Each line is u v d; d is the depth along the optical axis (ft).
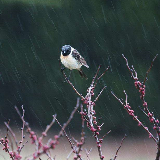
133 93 60.03
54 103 60.85
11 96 62.28
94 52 61.98
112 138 56.24
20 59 63.00
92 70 61.00
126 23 61.72
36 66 62.39
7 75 62.85
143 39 61.46
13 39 63.10
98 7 62.18
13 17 63.00
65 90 61.11
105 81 60.44
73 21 62.59
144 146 51.96
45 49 62.80
